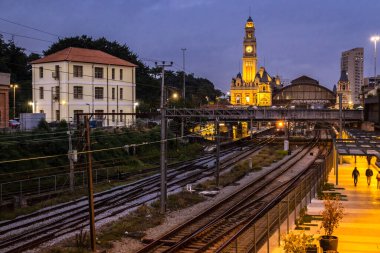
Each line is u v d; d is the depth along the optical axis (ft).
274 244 72.49
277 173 177.47
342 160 186.91
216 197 128.16
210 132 307.58
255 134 366.02
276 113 279.69
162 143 108.88
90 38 362.94
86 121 82.53
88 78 244.63
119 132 213.66
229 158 223.92
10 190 131.13
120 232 87.56
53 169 154.92
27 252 74.38
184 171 181.98
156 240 78.84
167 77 549.54
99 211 106.22
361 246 71.00
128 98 269.03
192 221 94.73
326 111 284.61
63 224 92.38
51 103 241.14
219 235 80.48
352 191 122.01
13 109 273.75
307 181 107.14
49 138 157.79
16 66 348.79
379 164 110.01
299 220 85.51
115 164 185.98
